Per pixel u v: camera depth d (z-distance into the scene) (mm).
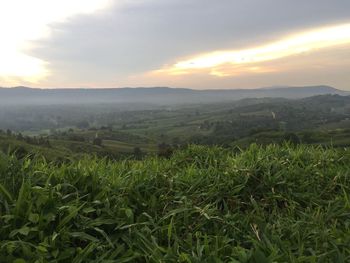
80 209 4027
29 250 3232
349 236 3793
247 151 6293
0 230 3465
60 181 4496
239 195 4969
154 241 3643
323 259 3344
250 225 4129
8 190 4035
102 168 5512
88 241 3717
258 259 3143
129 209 4062
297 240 3834
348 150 6629
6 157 4473
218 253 3471
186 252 3562
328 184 5391
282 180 5250
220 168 5633
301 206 4945
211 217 4191
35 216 3570
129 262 3475
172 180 5090
